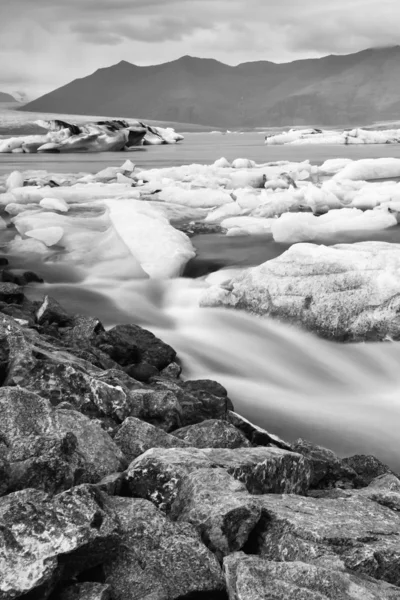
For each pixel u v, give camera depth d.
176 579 3.71
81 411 6.08
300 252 12.11
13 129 126.50
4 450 4.66
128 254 15.92
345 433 8.71
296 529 4.08
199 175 30.38
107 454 5.00
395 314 10.94
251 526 4.11
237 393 9.70
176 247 15.65
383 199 23.05
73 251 16.66
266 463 4.96
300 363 10.91
